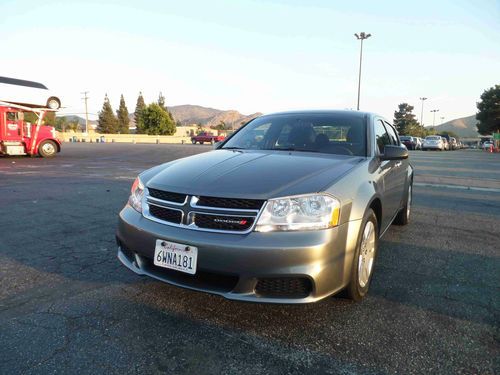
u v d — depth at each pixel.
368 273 2.90
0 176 10.28
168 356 2.15
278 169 2.69
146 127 71.44
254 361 2.11
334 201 2.36
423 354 2.18
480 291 3.06
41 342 2.28
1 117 16.36
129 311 2.67
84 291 2.99
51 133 18.00
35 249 3.99
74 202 6.55
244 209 2.29
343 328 2.46
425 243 4.40
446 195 7.89
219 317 2.59
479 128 62.75
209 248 2.26
